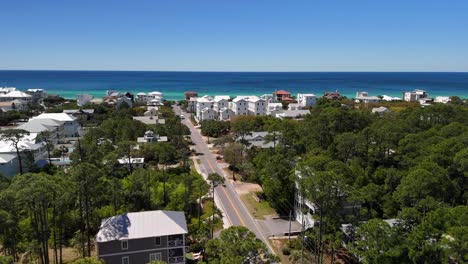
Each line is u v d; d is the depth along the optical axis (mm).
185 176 63750
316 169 50469
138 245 38906
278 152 69938
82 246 45344
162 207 56406
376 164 62938
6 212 36562
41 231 41594
